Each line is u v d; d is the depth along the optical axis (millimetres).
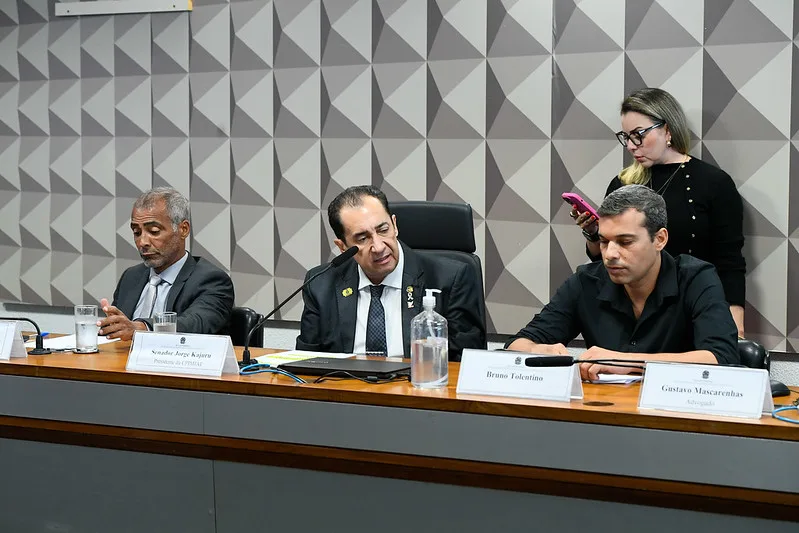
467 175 3867
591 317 2555
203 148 4410
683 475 1713
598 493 1790
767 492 1660
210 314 2883
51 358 2457
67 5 4637
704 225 3230
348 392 1984
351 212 2564
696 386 1766
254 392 2080
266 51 4223
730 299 3240
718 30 3398
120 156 4609
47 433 2332
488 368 1943
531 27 3691
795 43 3293
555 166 3709
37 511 2367
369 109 4031
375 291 2689
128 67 4547
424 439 1917
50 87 4746
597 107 3609
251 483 2109
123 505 2260
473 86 3818
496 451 1856
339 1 4047
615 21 3555
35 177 4824
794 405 1845
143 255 2996
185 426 2156
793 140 3324
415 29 3906
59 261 4809
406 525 1960
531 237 3781
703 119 3445
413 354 2025
